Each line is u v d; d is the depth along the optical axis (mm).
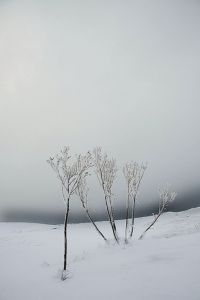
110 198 16359
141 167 17969
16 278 10688
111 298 6551
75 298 7027
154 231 29797
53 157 12273
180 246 11266
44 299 7422
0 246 27219
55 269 11117
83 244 25531
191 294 5953
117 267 9383
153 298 6090
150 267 8656
